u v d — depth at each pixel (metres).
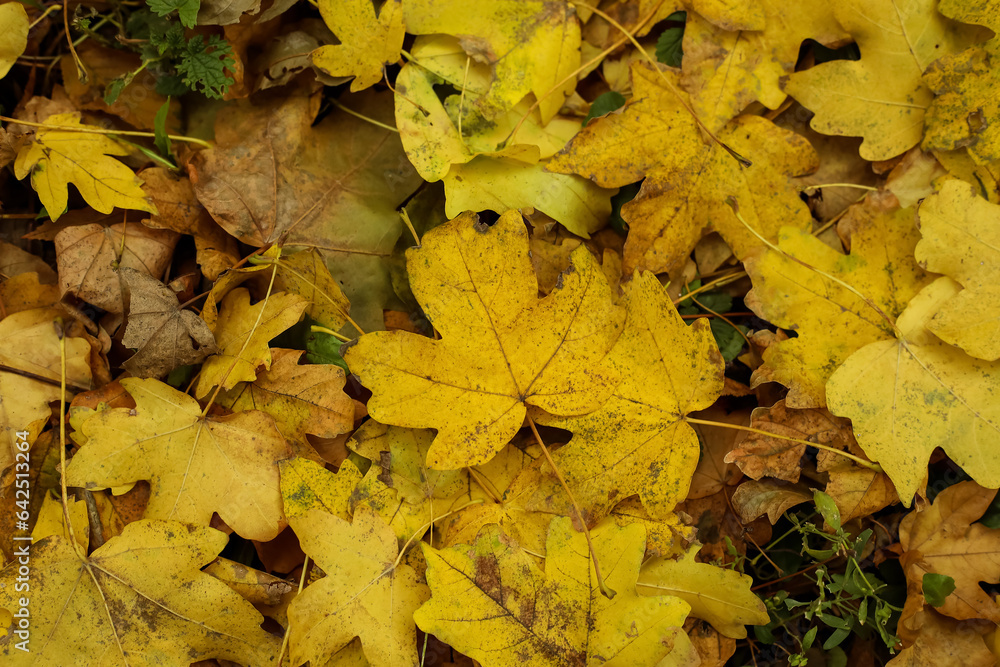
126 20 0.59
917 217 0.56
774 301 0.57
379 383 0.55
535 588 0.55
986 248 0.56
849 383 0.57
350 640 0.55
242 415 0.57
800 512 0.58
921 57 0.57
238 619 0.56
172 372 0.57
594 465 0.56
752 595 0.56
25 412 0.57
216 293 0.57
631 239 0.58
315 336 0.58
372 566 0.56
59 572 0.55
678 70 0.58
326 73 0.58
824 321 0.57
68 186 0.59
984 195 0.57
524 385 0.56
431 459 0.55
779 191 0.58
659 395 0.56
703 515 0.58
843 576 0.58
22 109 0.58
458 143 0.58
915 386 0.57
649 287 0.56
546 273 0.58
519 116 0.58
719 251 0.59
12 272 0.59
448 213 0.57
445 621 0.54
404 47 0.59
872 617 0.58
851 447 0.57
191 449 0.56
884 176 0.59
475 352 0.56
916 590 0.57
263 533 0.56
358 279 0.58
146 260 0.58
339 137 0.59
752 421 0.58
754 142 0.58
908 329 0.57
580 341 0.56
